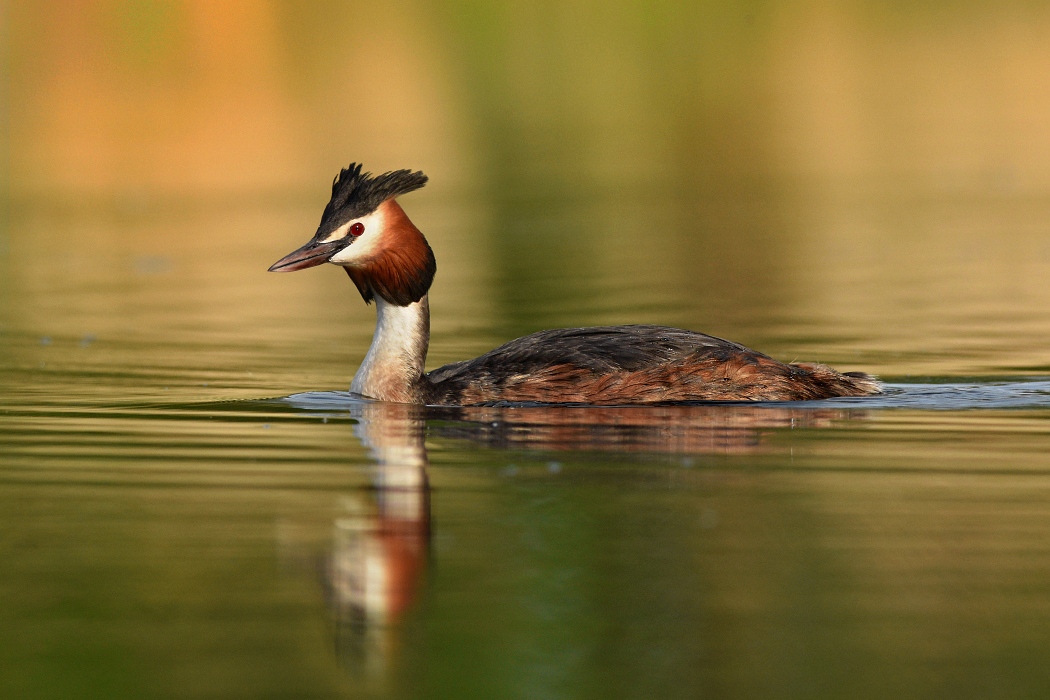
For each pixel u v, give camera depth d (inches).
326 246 576.7
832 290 880.3
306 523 405.7
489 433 513.0
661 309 823.1
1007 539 384.8
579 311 822.5
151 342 743.7
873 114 1793.8
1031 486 434.9
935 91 1926.7
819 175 1438.2
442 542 388.8
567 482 445.4
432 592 353.4
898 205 1251.8
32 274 997.8
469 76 2022.6
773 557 373.7
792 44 2276.1
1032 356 668.7
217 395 597.9
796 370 574.2
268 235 1155.9
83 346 730.2
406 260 579.8
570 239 1112.8
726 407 552.1
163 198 1355.8
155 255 1079.0
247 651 323.6
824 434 506.3
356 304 890.1
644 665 316.2
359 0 2396.7
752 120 1781.5
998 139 1608.0
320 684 307.1
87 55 2001.7
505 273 970.7
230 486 445.1
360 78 1977.1
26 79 1897.1
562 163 1528.1
